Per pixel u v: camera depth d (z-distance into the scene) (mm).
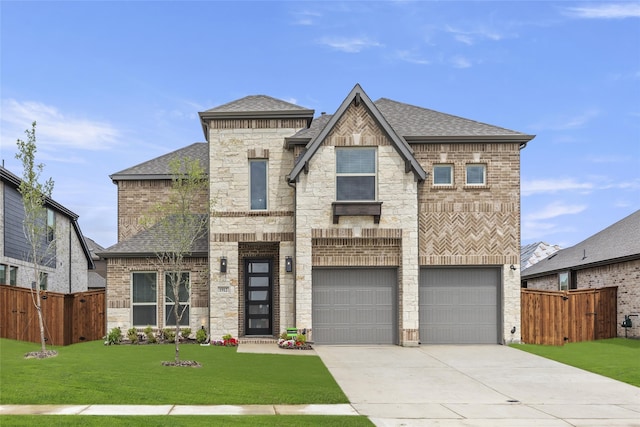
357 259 21922
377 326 22125
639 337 23484
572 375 16688
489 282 22625
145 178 26906
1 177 25500
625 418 12047
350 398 13562
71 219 36219
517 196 22547
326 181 21672
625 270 24672
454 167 22562
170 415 11273
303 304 21391
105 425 10289
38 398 12344
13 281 27438
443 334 22391
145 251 22719
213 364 17031
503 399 13789
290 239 22328
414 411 12438
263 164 22906
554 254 37156
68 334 22141
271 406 12422
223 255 22328
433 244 22234
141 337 22344
